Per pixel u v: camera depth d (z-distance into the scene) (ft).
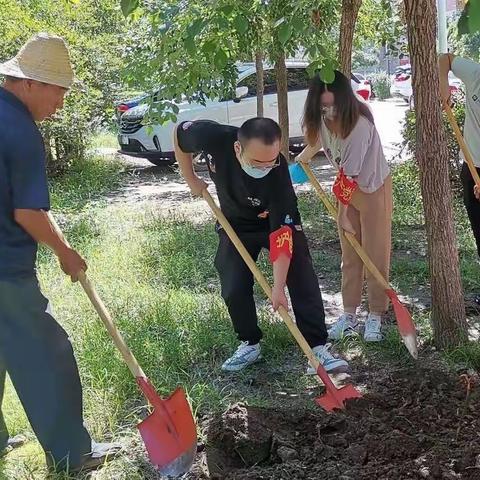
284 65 27.86
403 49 30.71
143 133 42.47
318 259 21.62
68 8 27.53
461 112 27.32
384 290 13.80
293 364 14.24
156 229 25.77
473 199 16.66
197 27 11.85
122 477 10.28
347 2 22.48
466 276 18.69
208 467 10.30
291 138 45.14
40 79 9.37
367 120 14.10
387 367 13.92
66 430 10.30
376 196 14.53
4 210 9.38
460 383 12.18
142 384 10.23
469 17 7.12
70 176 39.24
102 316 10.28
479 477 9.27
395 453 10.01
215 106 42.80
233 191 12.59
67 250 9.94
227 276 13.56
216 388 13.12
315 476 9.66
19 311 9.78
